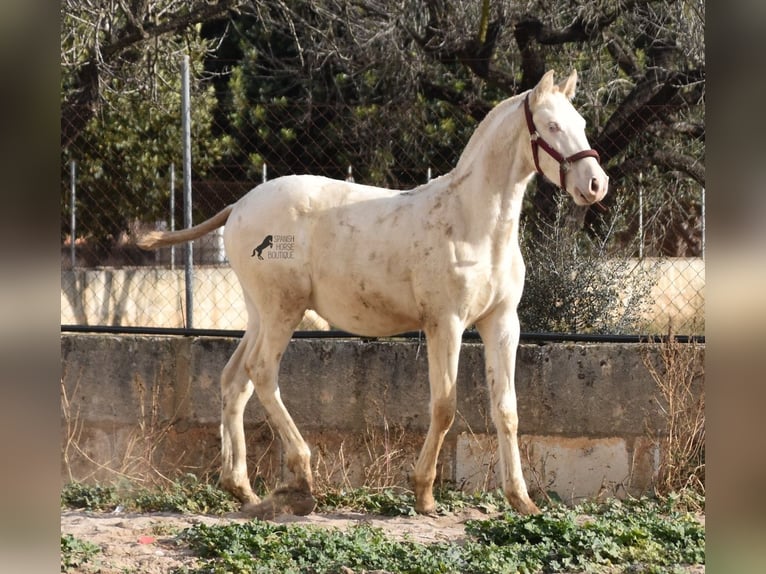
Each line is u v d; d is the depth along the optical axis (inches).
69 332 399.5
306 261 327.3
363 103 726.5
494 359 320.8
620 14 650.2
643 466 359.6
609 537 281.6
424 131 723.4
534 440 365.4
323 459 374.0
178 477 382.9
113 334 398.0
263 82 907.4
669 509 333.4
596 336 366.9
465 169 315.6
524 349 366.0
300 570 256.4
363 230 321.4
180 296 517.0
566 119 299.6
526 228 502.9
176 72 685.9
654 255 541.0
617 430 360.5
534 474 363.3
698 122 671.8
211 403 381.7
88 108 577.0
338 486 369.1
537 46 689.6
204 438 383.6
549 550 272.8
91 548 271.0
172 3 629.6
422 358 369.1
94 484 382.9
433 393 317.1
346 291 323.0
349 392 373.4
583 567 260.2
